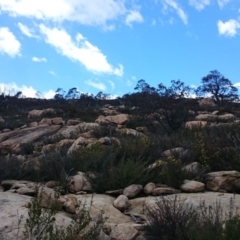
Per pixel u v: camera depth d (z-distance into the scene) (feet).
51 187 26.91
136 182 27.07
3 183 27.68
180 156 32.50
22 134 67.77
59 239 14.39
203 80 157.38
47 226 14.79
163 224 17.72
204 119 76.95
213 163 30.91
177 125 63.52
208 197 23.38
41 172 30.53
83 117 96.58
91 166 30.76
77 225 15.39
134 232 17.93
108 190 26.66
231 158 30.83
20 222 16.94
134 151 34.22
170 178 26.86
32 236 14.20
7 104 147.02
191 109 91.45
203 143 33.50
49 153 35.53
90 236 14.99
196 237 15.55
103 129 58.65
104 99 169.48
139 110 75.05
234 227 15.43
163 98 73.26
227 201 22.06
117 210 22.29
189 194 24.73
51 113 107.76
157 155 34.17
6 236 16.17
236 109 112.27
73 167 30.19
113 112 108.06
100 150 34.40
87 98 159.84
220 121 74.02
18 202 20.20
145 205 22.35
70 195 24.47
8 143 58.95
